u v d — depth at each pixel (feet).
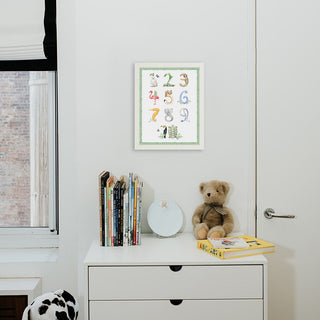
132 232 4.90
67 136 5.63
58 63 5.57
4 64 5.83
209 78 5.50
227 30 5.48
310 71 5.49
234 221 5.57
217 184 5.29
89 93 5.47
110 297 4.31
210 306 4.34
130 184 4.84
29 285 5.27
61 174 5.64
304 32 5.47
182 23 5.46
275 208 5.54
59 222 5.63
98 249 4.74
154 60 5.49
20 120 6.15
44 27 5.58
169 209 5.39
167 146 5.48
